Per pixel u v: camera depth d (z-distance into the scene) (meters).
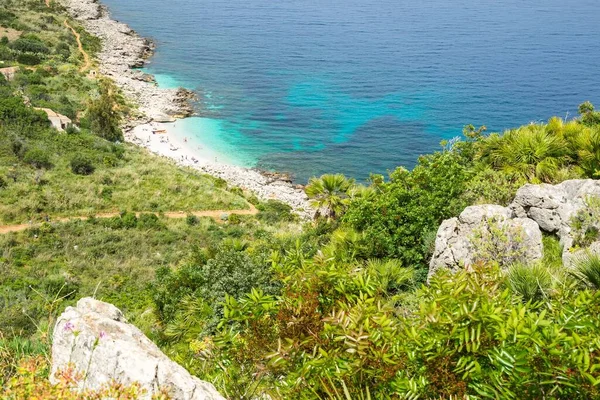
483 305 4.77
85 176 50.81
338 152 69.56
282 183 60.81
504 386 4.38
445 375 4.61
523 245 12.16
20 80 72.81
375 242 15.40
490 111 84.75
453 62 113.31
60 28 105.81
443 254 12.71
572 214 13.31
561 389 4.22
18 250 35.88
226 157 66.31
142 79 90.44
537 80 100.75
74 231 40.34
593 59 116.56
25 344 6.54
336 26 148.75
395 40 133.62
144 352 4.99
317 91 92.38
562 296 6.27
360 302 5.42
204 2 174.00
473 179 17.28
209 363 6.18
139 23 135.62
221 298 14.62
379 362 4.84
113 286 30.62
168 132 70.88
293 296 5.74
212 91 88.94
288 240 21.28
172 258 37.62
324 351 4.95
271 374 5.79
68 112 65.50
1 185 44.88
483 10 186.62
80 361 5.06
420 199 15.82
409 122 79.69
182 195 51.09
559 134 18.94
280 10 169.25
